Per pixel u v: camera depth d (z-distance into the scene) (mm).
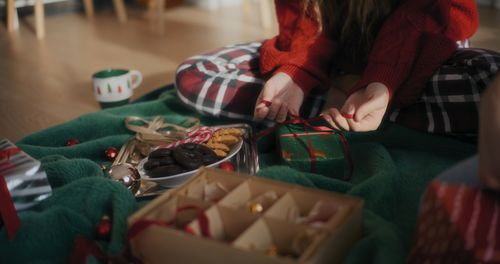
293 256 779
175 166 1028
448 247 699
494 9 2598
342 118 1048
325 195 835
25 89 1902
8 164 986
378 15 1229
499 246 658
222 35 2584
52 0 3486
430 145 1155
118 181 1016
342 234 785
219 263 757
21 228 904
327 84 1249
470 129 1121
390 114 1183
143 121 1314
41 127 1559
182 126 1290
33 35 2857
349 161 1087
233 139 1110
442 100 1143
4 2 3352
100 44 2557
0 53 2496
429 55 1147
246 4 3018
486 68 1092
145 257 816
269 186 869
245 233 768
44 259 909
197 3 3367
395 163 1117
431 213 727
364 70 1251
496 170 683
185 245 773
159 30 2770
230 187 899
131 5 3611
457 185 721
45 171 1058
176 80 1357
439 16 1171
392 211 960
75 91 1848
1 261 905
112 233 901
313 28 1284
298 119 1128
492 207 694
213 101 1275
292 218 816
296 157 1069
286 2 1337
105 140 1222
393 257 785
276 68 1256
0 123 1599
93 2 3646
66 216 924
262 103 1134
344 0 1276
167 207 838
